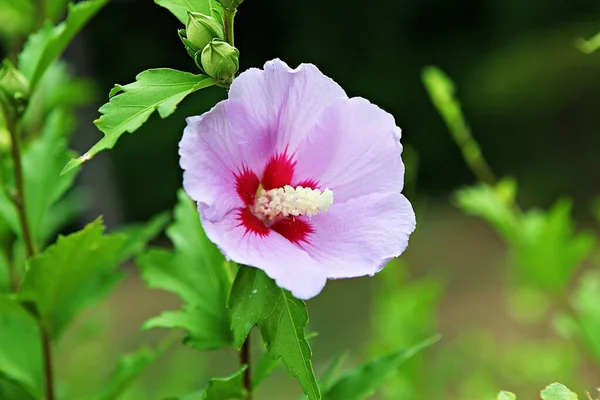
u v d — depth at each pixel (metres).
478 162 1.10
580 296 1.02
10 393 0.81
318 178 0.71
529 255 1.04
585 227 3.04
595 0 3.49
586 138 3.37
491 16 3.76
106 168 2.62
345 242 0.69
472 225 3.07
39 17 0.95
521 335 2.05
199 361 1.31
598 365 1.02
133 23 3.57
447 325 2.24
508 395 0.66
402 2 3.86
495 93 3.51
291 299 0.68
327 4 3.87
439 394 1.18
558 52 3.45
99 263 0.78
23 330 0.83
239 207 0.69
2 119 0.86
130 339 2.16
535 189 3.34
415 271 2.69
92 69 3.13
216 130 0.67
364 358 1.11
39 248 0.89
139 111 0.68
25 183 0.84
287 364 0.67
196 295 0.77
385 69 3.89
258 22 3.84
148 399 1.23
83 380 1.18
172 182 3.50
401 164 0.69
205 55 0.68
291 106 0.70
